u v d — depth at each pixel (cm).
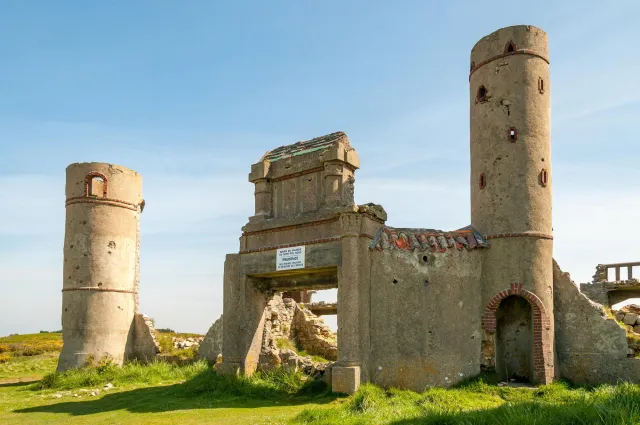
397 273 1775
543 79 1988
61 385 2178
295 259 1836
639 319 2130
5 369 2872
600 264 3005
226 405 1564
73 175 2770
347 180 1830
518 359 1939
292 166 1933
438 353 1758
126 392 1941
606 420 972
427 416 1185
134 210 2906
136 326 2836
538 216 1881
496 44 1994
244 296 1959
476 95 2036
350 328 1667
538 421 1011
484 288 1862
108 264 2728
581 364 1836
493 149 1942
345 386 1622
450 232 1911
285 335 2634
